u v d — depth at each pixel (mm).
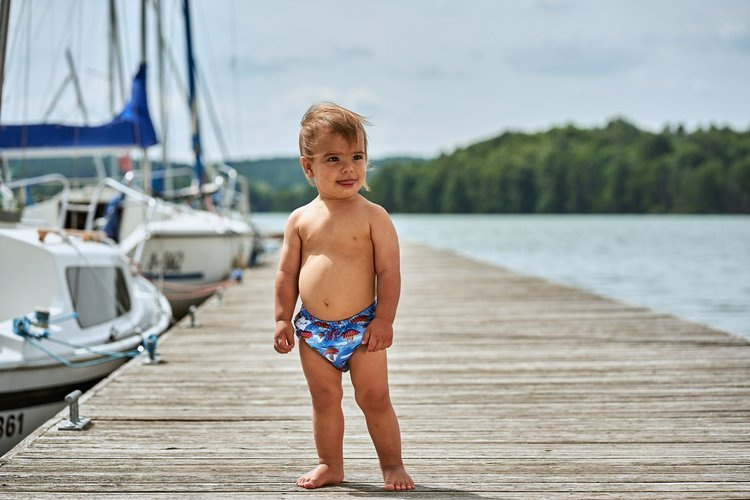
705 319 12219
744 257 27828
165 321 8023
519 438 4191
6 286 6031
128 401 5039
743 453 3881
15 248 6055
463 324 8500
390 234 3154
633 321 8641
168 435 4258
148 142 10922
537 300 10695
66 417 4551
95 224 11406
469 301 10609
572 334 7770
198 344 7301
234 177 15953
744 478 3488
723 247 34375
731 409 4766
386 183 117250
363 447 4020
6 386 5160
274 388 5457
